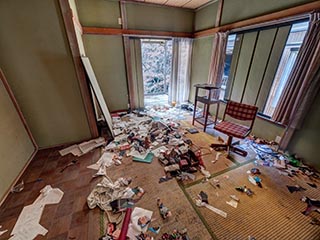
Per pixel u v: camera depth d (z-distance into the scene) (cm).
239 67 297
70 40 215
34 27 196
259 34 252
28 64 206
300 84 198
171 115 392
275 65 237
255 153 238
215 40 330
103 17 332
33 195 167
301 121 204
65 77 231
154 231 130
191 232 130
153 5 363
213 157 231
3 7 178
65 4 199
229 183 183
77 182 184
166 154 226
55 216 144
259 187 177
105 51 357
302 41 198
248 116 222
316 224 138
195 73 440
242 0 274
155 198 162
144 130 307
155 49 551
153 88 607
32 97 221
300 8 193
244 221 140
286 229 134
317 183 182
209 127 327
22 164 202
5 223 138
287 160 220
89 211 149
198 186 178
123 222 135
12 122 200
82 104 255
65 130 257
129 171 202
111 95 396
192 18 412
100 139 276
